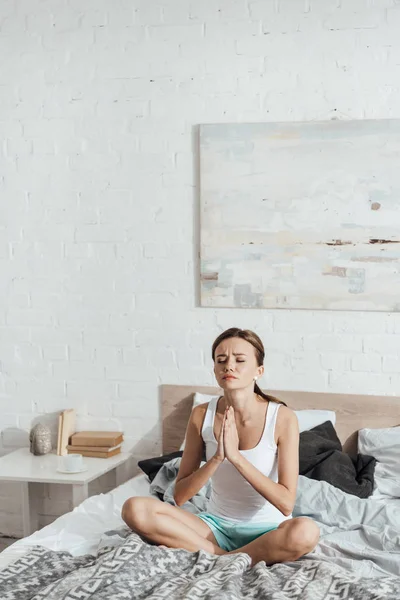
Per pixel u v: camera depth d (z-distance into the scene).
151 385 3.78
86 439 3.71
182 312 3.72
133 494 3.13
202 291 3.67
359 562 2.34
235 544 2.51
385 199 3.47
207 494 2.97
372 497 3.03
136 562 2.19
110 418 3.83
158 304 3.74
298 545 2.30
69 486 3.87
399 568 2.32
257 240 3.60
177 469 3.15
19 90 3.82
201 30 3.63
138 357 3.78
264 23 3.57
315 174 3.53
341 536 2.59
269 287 3.60
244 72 3.60
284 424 2.56
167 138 3.69
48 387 3.88
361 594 2.00
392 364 3.52
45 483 3.89
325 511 2.78
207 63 3.63
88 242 3.80
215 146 3.61
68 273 3.83
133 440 3.81
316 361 3.59
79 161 3.78
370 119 3.47
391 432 3.39
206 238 3.65
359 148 3.48
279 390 3.61
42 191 3.83
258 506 2.53
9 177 3.86
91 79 3.75
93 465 3.57
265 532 2.49
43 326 3.87
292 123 3.53
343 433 3.53
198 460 2.67
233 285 3.64
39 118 3.81
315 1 3.51
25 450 3.86
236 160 3.60
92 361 3.83
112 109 3.73
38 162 3.82
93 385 3.84
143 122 3.71
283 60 3.56
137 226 3.74
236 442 2.45
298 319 3.60
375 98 3.49
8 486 3.94
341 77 3.51
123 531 2.54
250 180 3.59
